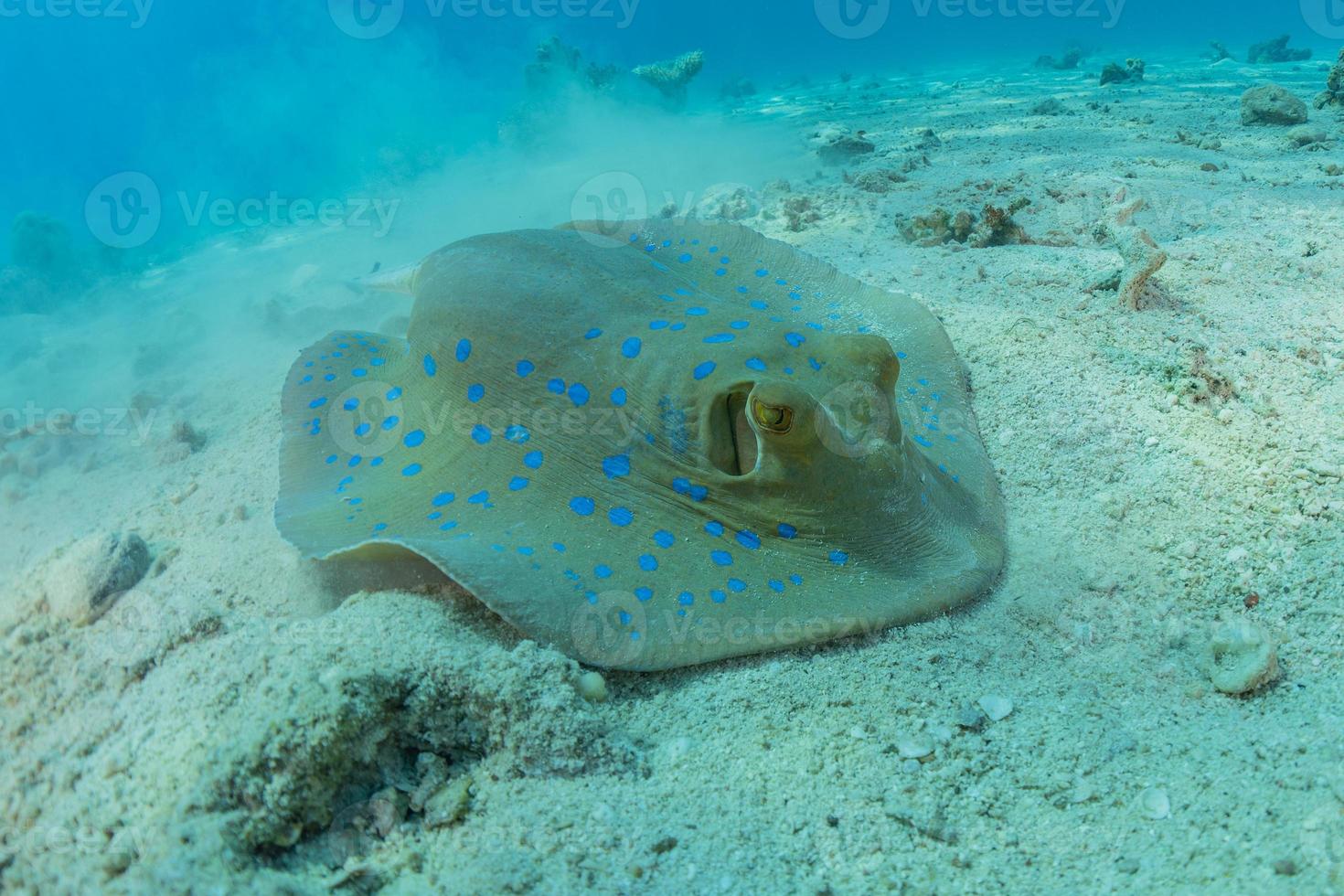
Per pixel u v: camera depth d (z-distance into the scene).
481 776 0.41
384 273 0.83
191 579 0.50
